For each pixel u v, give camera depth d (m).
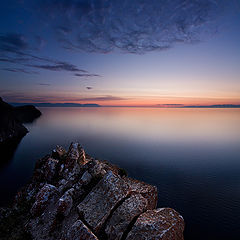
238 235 39.97
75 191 13.87
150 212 11.17
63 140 151.88
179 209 51.53
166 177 78.94
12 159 91.94
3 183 62.72
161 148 142.12
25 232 12.05
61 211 12.09
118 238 9.60
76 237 9.45
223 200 56.72
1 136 120.81
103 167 18.34
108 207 11.27
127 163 100.19
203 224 44.12
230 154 123.69
